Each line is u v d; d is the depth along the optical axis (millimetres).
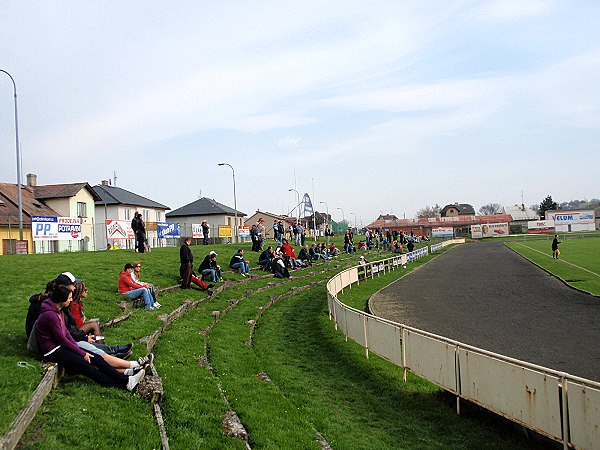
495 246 73625
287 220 113500
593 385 6238
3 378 6723
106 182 70188
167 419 6965
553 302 21359
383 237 66000
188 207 82688
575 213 107938
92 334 9664
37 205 48812
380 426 8500
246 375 10391
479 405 8492
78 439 5668
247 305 19312
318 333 15961
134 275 15445
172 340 11727
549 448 7371
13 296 12219
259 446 6816
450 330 16031
